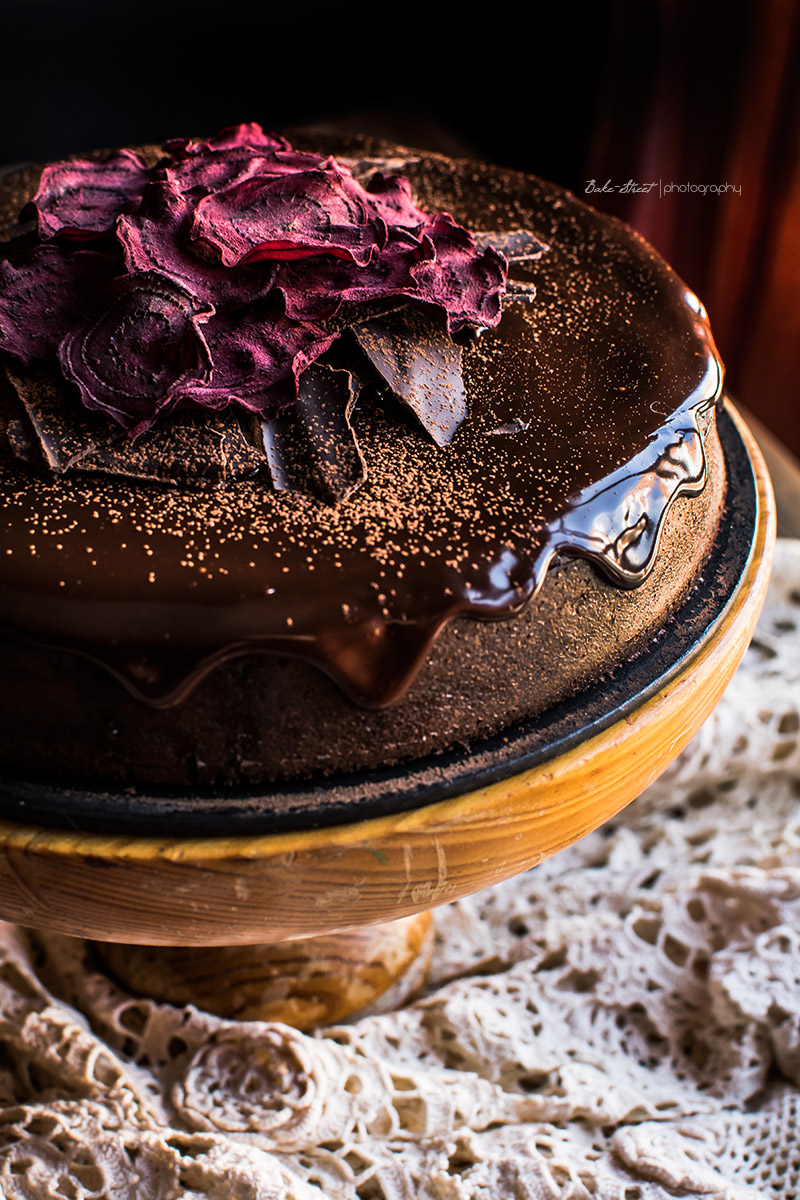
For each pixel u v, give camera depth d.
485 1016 0.66
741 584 0.60
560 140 1.24
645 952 0.68
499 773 0.55
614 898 0.71
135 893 0.54
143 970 0.68
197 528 0.54
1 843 0.53
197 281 0.57
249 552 0.54
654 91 1.03
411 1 1.32
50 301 0.58
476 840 0.54
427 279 0.60
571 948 0.69
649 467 0.56
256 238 0.58
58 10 1.17
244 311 0.58
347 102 1.37
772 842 0.73
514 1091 0.65
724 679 0.59
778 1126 0.64
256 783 0.54
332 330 0.58
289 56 1.30
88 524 0.54
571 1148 0.63
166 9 1.21
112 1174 0.60
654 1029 0.67
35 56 1.19
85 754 0.54
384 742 0.54
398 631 0.53
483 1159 0.62
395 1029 0.67
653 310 0.62
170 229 0.58
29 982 0.66
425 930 0.70
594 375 0.59
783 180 0.93
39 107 1.23
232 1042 0.65
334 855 0.53
